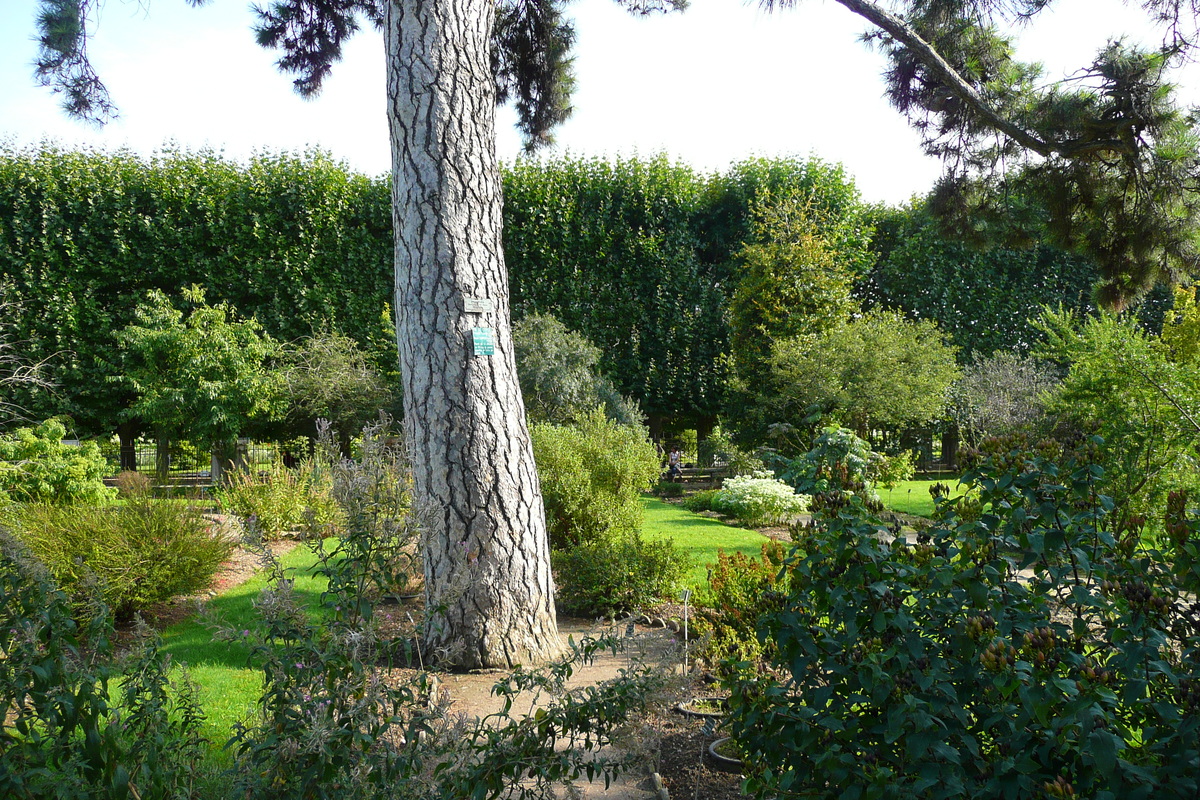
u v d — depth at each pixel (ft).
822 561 7.44
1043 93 22.63
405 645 8.41
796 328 56.44
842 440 34.47
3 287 54.44
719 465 65.87
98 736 6.52
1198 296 39.63
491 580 16.24
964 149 26.08
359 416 53.36
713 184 71.56
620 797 10.42
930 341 50.72
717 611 15.98
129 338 48.32
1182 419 22.74
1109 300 26.25
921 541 7.78
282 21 32.78
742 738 7.61
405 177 16.89
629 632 9.07
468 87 17.16
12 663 6.40
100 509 21.38
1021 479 7.38
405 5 16.94
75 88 26.07
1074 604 7.52
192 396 47.73
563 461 27.86
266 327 60.85
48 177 57.88
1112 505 7.45
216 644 18.13
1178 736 5.68
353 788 6.98
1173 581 7.13
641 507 29.91
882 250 75.82
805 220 61.62
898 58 24.30
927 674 6.50
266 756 7.16
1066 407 26.32
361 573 8.48
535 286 66.69
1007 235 27.07
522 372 56.49
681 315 68.64
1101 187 24.14
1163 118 20.65
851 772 6.48
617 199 69.00
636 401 68.13
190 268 59.98
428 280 16.63
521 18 33.19
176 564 20.04
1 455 34.55
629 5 30.94
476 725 8.38
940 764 6.29
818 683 7.33
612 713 8.20
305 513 9.23
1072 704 5.62
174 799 7.06
